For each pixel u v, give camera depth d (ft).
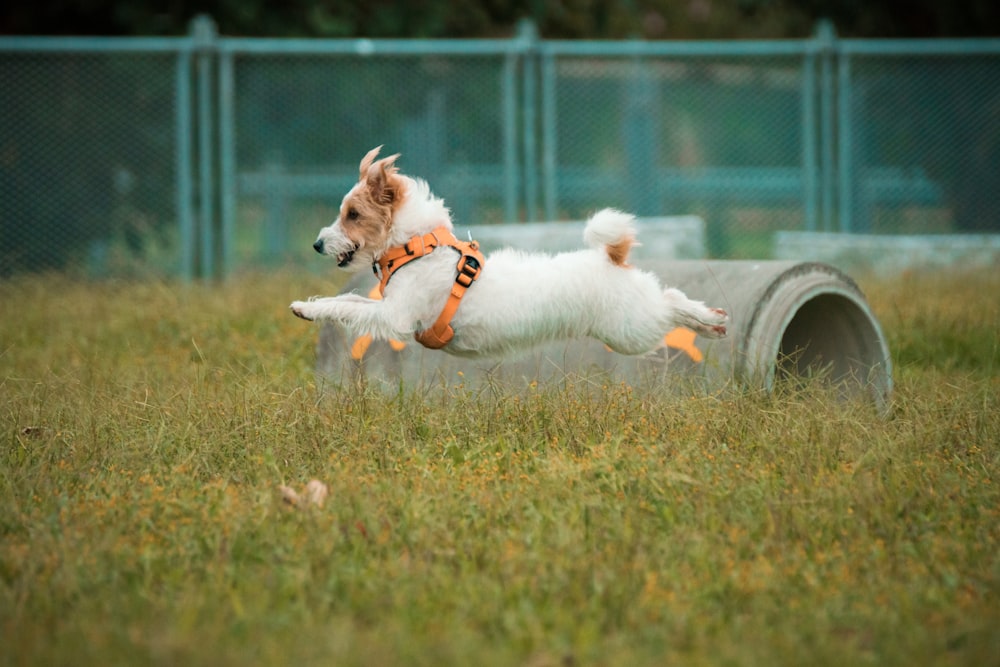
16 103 66.85
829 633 18.43
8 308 52.39
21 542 22.48
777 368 33.27
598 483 24.85
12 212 67.15
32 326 48.21
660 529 22.85
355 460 27.09
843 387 34.47
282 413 30.12
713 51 64.75
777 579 20.25
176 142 65.62
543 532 22.35
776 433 28.25
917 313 45.98
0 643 17.81
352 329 29.43
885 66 69.00
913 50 64.69
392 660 16.99
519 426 29.22
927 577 20.68
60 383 34.63
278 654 17.21
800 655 17.43
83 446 28.25
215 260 64.49
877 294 51.29
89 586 20.02
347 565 20.88
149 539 22.09
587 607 19.11
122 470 26.61
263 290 54.08
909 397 32.58
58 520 23.15
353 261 30.09
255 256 66.03
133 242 68.23
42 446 28.66
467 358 30.58
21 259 67.00
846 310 35.01
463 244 29.32
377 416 30.12
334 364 37.35
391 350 36.17
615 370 33.78
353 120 69.05
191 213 63.98
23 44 62.03
